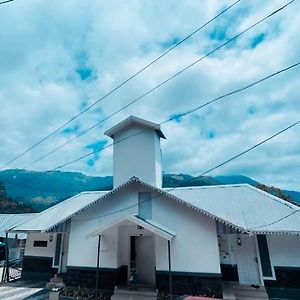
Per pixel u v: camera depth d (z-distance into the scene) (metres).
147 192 14.85
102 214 15.24
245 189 17.23
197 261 12.86
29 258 18.66
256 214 13.88
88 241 15.03
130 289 13.29
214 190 17.86
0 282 17.47
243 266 14.12
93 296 13.39
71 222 15.70
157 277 13.19
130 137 19.75
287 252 13.36
